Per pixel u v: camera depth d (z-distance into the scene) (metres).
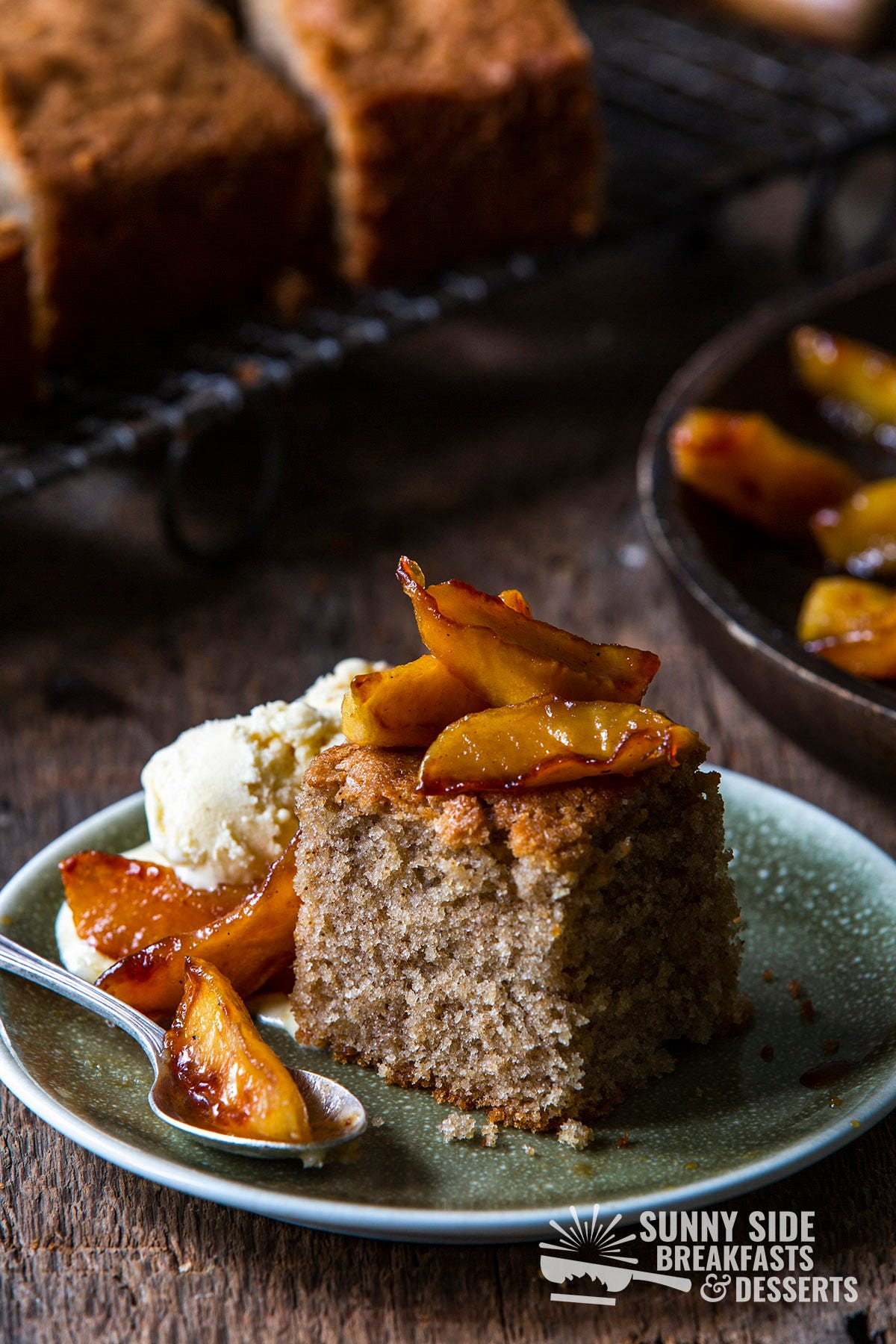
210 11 0.97
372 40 0.93
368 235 0.93
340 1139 0.58
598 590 0.86
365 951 0.61
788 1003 0.63
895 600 0.75
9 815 0.74
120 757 0.77
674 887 0.61
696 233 1.17
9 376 0.83
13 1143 0.61
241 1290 0.58
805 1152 0.57
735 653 0.73
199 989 0.60
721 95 1.17
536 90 0.92
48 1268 0.58
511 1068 0.60
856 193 1.31
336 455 0.97
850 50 1.25
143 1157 0.57
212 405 0.83
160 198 0.86
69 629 0.84
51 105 0.86
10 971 0.62
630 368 1.07
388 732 0.60
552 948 0.59
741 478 0.82
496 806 0.59
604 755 0.59
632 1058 0.61
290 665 0.82
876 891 0.64
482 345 1.09
